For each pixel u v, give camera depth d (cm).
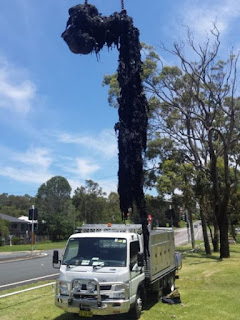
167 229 1184
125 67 789
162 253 1044
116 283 755
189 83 2577
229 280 1353
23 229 8212
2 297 1102
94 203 9212
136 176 743
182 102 2627
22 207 13125
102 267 781
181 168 2614
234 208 2875
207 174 2522
